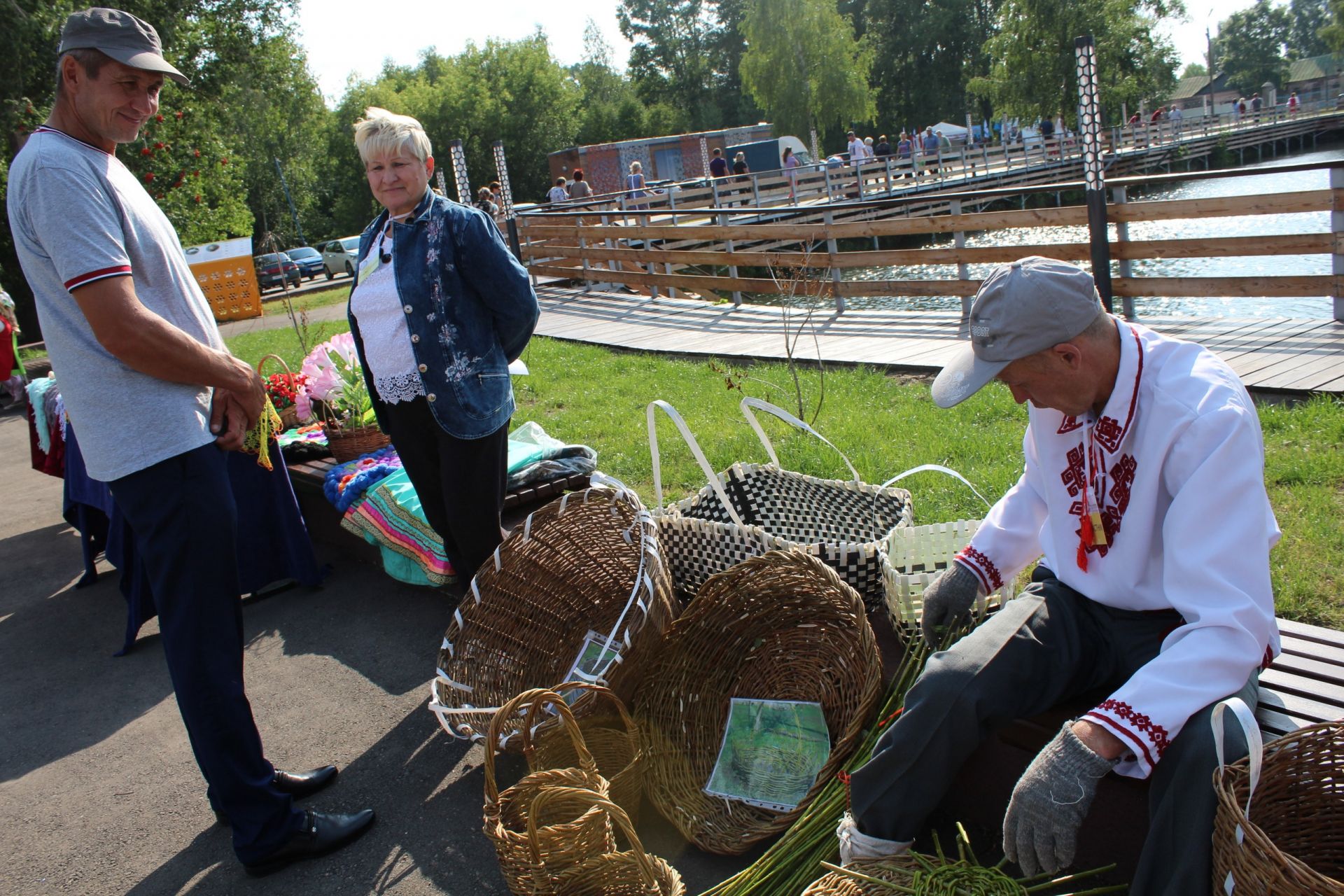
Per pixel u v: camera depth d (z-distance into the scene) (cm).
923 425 523
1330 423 435
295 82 4062
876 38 6412
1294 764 160
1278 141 5006
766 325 980
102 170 219
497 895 232
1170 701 159
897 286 942
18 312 2127
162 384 227
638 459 540
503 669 298
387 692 334
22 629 442
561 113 5869
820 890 184
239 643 245
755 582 268
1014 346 176
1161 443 172
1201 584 165
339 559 467
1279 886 132
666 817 241
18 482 728
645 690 266
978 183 2855
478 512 306
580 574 324
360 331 300
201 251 1880
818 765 244
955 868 179
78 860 270
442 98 5628
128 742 331
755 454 508
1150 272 1412
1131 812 190
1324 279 670
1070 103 4162
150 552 231
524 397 759
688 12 7112
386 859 251
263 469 407
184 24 2178
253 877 252
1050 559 205
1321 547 318
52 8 1827
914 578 248
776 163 3459
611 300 1288
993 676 184
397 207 290
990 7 6294
